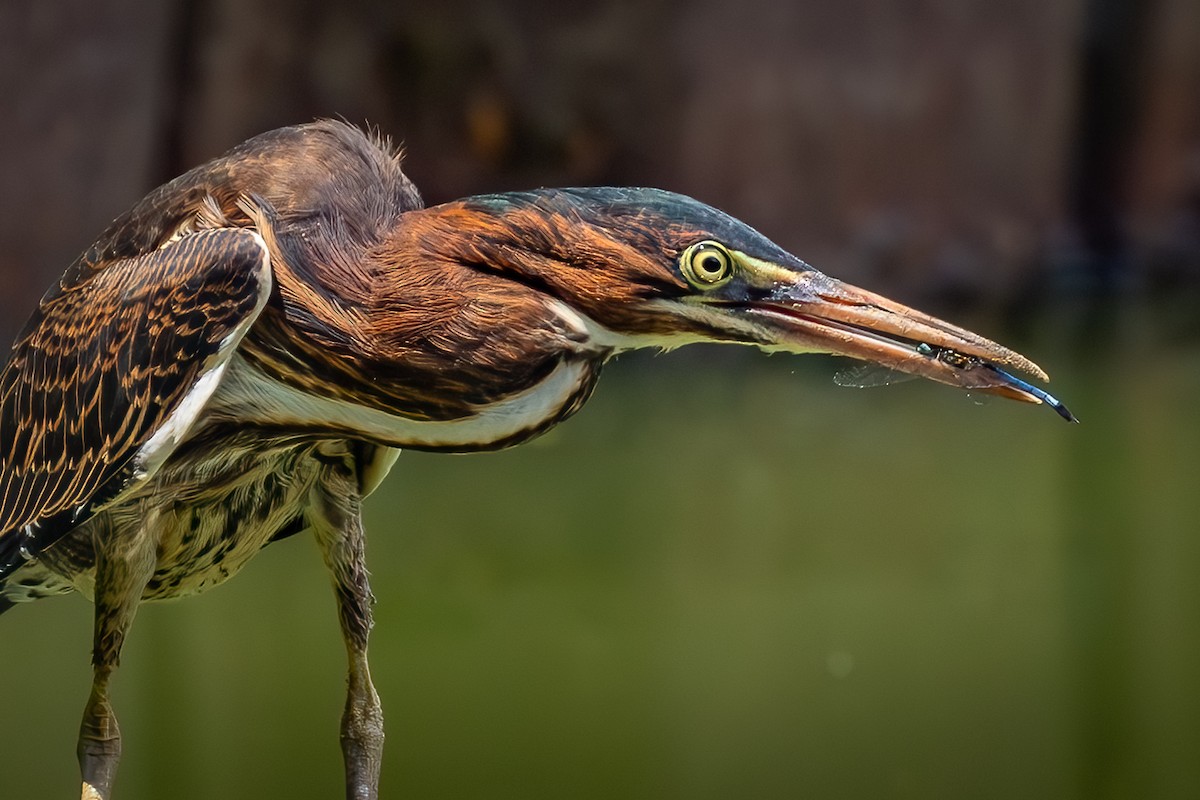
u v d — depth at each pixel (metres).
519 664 9.51
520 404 5.68
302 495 6.59
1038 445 14.11
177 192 6.27
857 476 13.19
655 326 5.68
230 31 18.11
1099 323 19.25
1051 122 21.53
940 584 10.78
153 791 7.85
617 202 5.66
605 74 19.98
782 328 5.66
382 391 5.74
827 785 7.69
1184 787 7.64
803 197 20.36
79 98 16.86
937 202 20.91
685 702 8.95
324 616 10.65
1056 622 10.08
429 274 5.70
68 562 6.54
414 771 7.93
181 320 5.80
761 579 10.80
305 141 6.18
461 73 19.75
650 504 12.50
